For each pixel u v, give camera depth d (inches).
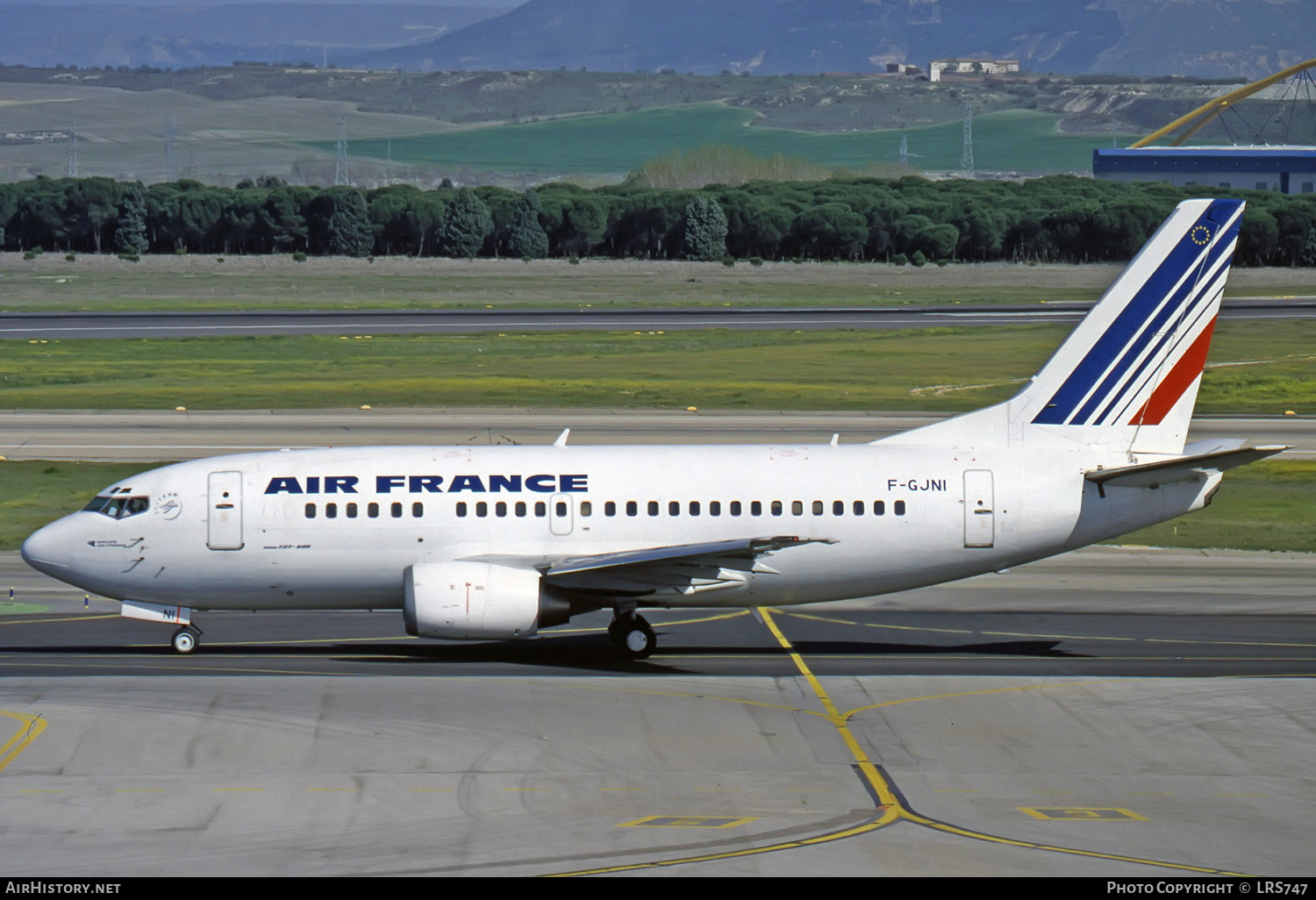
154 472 4254.4
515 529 4165.8
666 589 4153.5
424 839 2630.4
